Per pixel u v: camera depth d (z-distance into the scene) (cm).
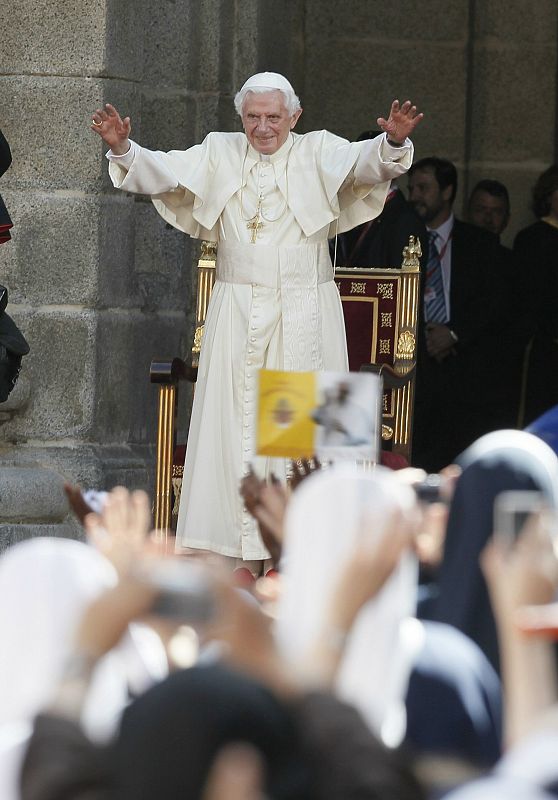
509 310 3797
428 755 858
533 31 4081
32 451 3003
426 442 3725
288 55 3719
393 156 2528
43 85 3008
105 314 3056
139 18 3102
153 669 927
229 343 2616
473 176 4109
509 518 793
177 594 778
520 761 705
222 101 3419
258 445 1271
